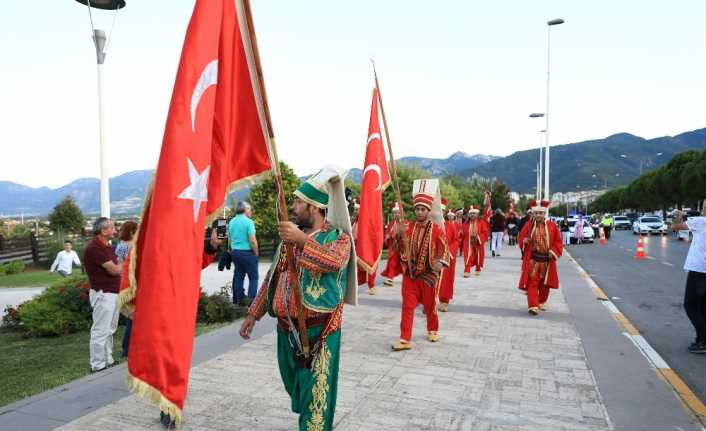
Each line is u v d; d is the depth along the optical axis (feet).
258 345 19.93
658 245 91.04
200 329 24.73
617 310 27.86
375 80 20.34
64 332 26.09
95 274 18.49
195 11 8.98
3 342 24.70
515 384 15.72
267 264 64.49
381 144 24.57
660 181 187.73
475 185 173.06
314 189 10.12
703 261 20.04
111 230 18.72
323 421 9.91
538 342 20.77
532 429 12.55
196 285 8.69
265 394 14.62
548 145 85.97
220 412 13.32
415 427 12.55
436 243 19.85
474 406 13.94
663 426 12.82
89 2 33.58
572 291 34.35
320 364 9.98
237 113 10.20
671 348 21.39
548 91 85.61
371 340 21.01
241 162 10.30
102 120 35.06
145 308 8.23
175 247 8.37
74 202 149.18
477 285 37.37
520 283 27.09
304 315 9.97
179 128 8.52
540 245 26.32
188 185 8.58
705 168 146.51
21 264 65.00
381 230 24.13
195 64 8.79
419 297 20.58
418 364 17.67
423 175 98.99
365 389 15.17
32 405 13.70
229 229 28.91
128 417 12.96
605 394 14.96
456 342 20.71
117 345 23.45
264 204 82.38
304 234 9.55
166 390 8.25
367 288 35.63
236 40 10.05
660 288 38.58
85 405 13.71
